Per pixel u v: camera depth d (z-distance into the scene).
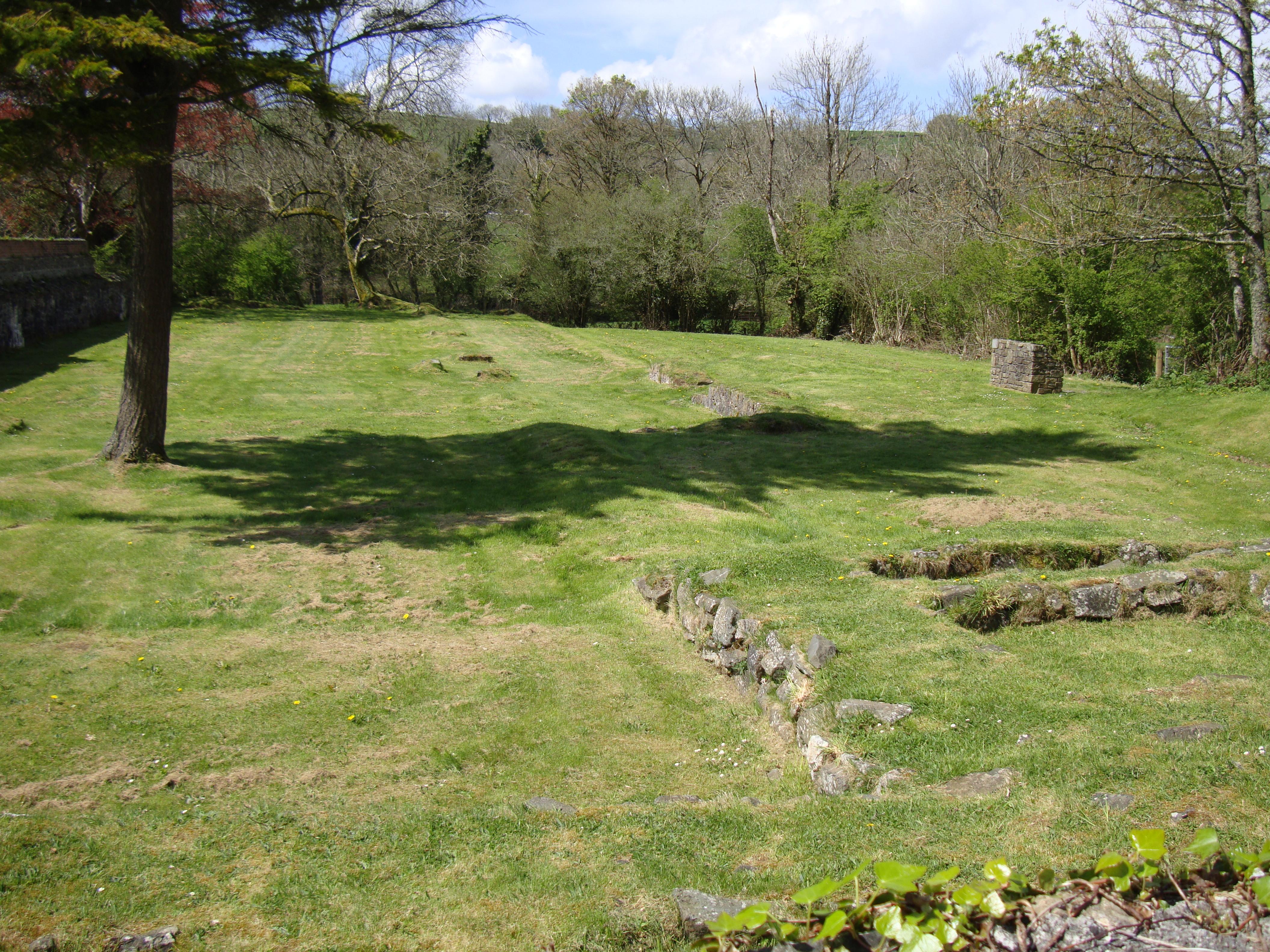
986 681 5.73
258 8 12.44
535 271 47.50
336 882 3.83
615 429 18.67
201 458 15.22
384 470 15.25
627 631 8.41
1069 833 3.65
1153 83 18.12
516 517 12.23
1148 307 22.03
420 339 33.53
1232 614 7.14
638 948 3.22
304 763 5.77
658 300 44.38
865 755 4.95
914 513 11.61
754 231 41.91
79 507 12.13
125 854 4.12
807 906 2.98
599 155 53.53
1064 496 12.37
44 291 27.91
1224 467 13.66
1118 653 6.33
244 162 40.19
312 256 49.81
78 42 9.99
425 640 8.19
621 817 4.51
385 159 39.34
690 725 6.50
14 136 10.52
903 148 54.25
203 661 7.58
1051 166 21.52
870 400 19.97
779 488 12.98
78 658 7.60
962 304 29.38
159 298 14.17
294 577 9.95
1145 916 2.31
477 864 3.98
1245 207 18.20
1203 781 3.98
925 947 2.26
